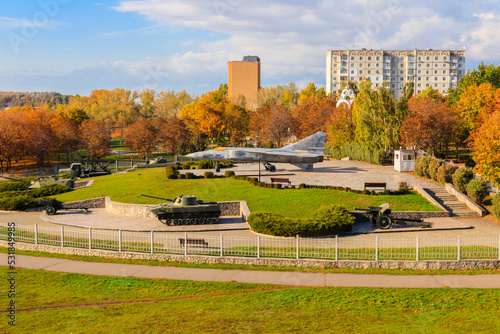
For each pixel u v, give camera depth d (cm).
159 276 2064
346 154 6712
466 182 3578
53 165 8269
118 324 1499
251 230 2916
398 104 5853
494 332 1416
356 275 2061
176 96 14962
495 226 2973
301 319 1540
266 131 9144
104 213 3566
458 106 7006
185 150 7594
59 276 2066
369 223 3100
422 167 4300
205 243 2384
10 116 7594
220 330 1443
